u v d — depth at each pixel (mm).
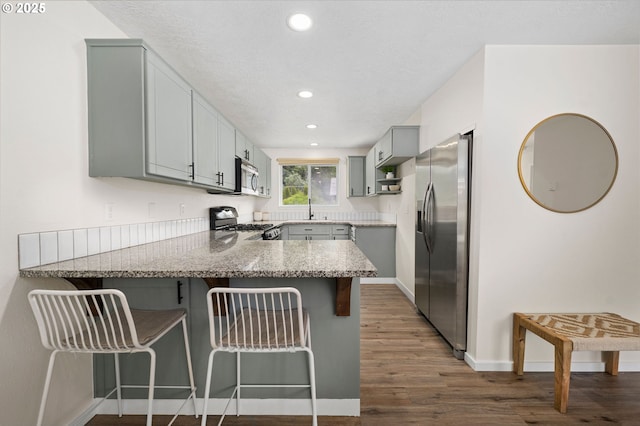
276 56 2084
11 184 1188
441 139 2633
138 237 2004
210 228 3277
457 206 2172
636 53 1993
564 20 1708
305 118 3545
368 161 4793
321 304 1575
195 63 2180
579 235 2047
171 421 1462
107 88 1506
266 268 1270
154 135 1586
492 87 1993
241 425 1525
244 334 1174
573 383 1900
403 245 3936
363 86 2605
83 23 1489
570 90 1999
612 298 2061
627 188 2029
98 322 1384
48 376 1146
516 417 1595
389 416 1598
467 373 2025
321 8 1573
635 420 1573
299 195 5453
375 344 2443
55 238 1373
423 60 2162
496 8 1593
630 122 2010
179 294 1567
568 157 2020
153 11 1587
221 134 2668
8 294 1184
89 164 1534
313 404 1213
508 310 2064
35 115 1271
